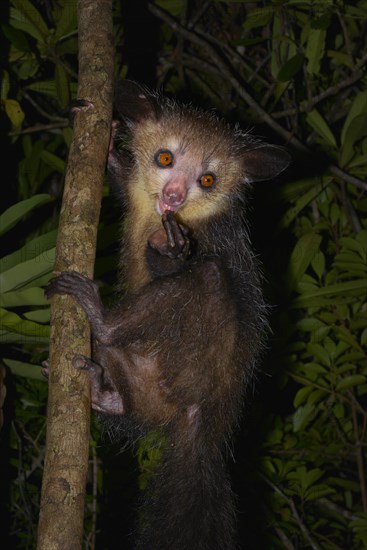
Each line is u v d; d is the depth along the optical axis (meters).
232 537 1.35
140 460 1.56
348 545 1.72
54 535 1.09
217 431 1.36
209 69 1.77
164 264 1.34
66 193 1.18
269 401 1.81
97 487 1.61
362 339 1.64
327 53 1.67
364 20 1.74
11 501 1.65
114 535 1.66
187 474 1.35
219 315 1.35
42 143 1.67
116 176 1.44
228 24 1.83
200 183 1.42
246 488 1.71
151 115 1.44
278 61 1.68
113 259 1.51
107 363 1.33
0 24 1.52
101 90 1.22
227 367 1.36
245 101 1.77
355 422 1.70
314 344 1.65
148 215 1.41
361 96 1.64
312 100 1.68
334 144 1.68
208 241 1.42
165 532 1.34
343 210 1.70
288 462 1.70
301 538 1.70
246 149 1.45
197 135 1.43
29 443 1.65
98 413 1.38
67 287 1.16
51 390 1.14
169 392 1.35
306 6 1.65
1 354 1.57
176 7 1.78
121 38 1.78
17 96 1.64
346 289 1.60
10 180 1.75
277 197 1.68
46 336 1.32
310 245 1.62
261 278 1.47
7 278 1.30
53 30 1.60
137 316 1.31
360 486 1.71
